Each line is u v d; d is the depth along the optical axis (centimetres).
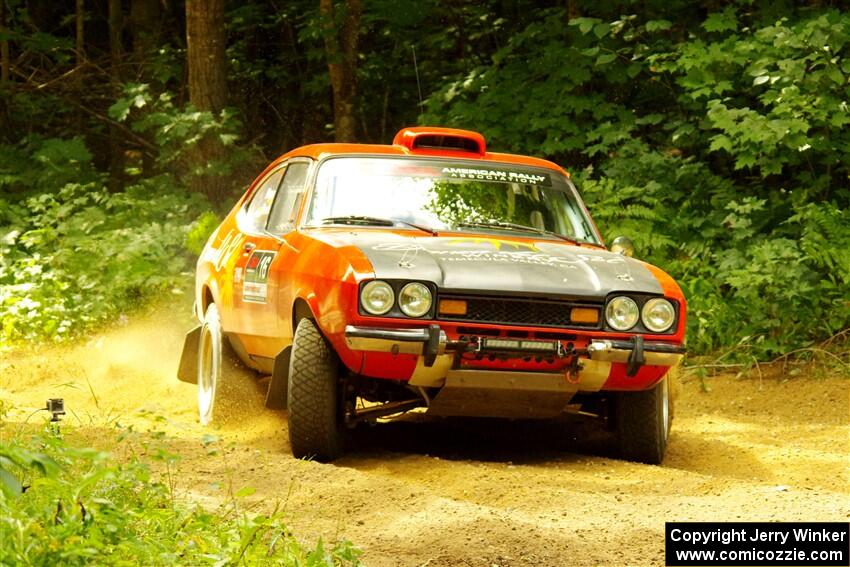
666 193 1845
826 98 1719
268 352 1101
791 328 1570
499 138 2053
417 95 2733
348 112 2503
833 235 1605
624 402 1027
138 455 902
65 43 2772
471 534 738
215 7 2281
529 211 1102
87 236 1903
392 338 910
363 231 1038
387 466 964
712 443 1163
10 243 1908
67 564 513
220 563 580
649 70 2083
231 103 2956
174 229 1875
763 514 823
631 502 855
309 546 702
